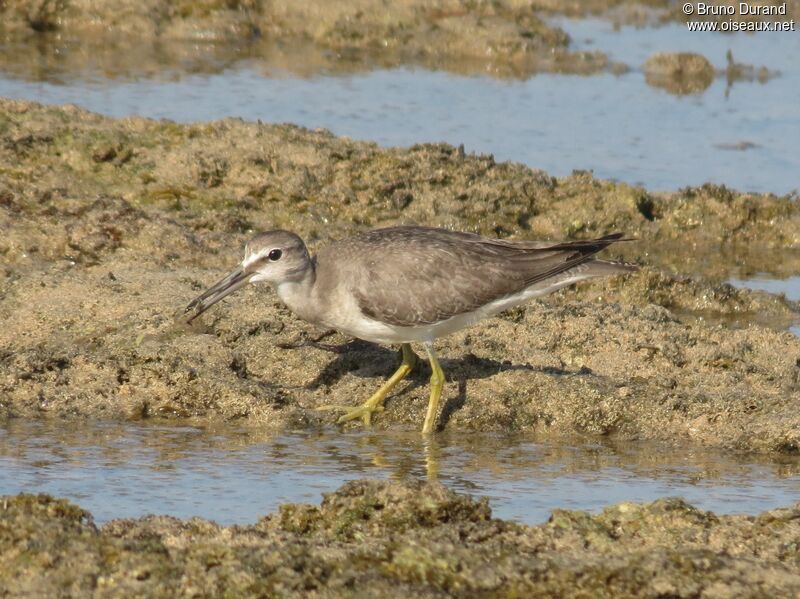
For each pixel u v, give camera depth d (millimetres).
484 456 13289
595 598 9094
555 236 21172
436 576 9227
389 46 31297
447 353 15195
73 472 12219
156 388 14188
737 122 26719
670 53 30453
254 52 30297
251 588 8867
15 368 14133
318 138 21656
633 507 10570
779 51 32156
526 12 32969
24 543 9219
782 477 12906
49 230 17688
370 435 13883
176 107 24922
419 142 23844
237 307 15664
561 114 26641
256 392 14188
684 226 21984
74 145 20641
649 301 18703
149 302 15641
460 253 13906
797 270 20984
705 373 15297
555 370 15125
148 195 20062
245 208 20125
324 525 10227
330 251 14133
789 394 14609
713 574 9289
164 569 9031
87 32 30672
